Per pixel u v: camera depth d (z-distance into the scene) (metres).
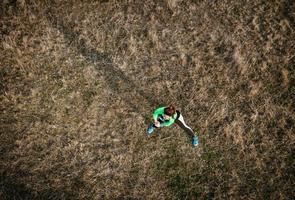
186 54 9.51
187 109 8.57
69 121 8.28
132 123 8.31
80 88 8.77
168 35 9.83
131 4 10.39
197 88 8.89
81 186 7.52
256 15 10.27
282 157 7.95
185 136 8.19
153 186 7.61
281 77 9.03
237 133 8.22
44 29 9.80
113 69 9.12
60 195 7.39
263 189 7.60
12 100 8.48
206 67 9.25
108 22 10.06
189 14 10.27
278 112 8.52
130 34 9.82
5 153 7.83
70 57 9.28
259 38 9.79
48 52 9.34
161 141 8.12
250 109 8.57
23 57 9.18
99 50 9.47
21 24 9.84
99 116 8.38
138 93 8.75
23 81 8.82
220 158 7.95
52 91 8.69
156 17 10.19
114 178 7.66
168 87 8.82
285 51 9.52
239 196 7.52
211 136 8.23
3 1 10.23
